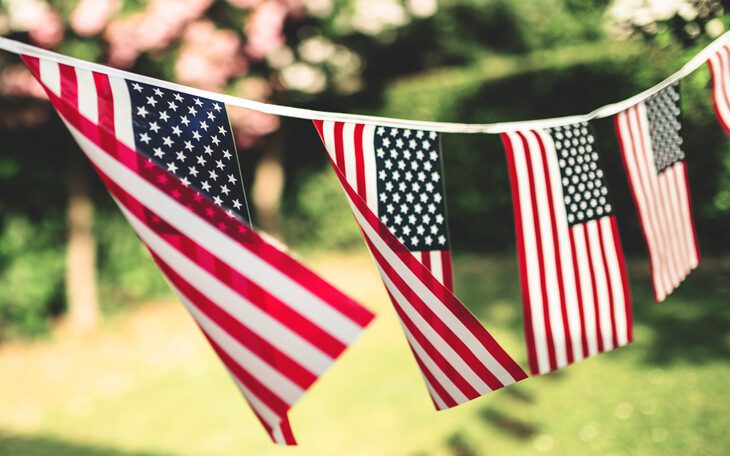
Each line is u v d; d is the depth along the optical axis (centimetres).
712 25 282
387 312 618
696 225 566
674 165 206
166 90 130
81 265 632
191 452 372
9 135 605
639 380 381
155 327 632
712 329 437
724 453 294
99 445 393
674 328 451
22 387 511
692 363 391
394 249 149
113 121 125
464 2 1209
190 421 416
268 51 677
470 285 666
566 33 940
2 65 545
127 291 691
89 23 537
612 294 180
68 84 123
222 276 128
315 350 128
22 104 569
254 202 884
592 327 177
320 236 901
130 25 554
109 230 677
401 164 152
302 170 885
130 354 564
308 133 871
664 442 312
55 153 624
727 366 379
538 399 381
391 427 374
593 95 648
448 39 1256
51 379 522
